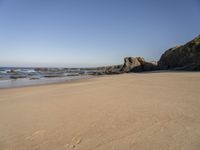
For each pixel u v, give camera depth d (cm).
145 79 1717
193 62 3969
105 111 589
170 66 4981
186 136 371
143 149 327
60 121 512
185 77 1725
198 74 2095
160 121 467
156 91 952
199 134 377
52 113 600
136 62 5644
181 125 432
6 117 579
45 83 2031
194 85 1127
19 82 2269
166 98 750
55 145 363
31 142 383
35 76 3738
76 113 584
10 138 410
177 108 583
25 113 618
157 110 570
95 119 512
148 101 707
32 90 1295
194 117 486
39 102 803
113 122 479
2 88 1520
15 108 703
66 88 1323
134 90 1026
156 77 1891
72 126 466
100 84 1484
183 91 909
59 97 914
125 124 458
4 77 3312
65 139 389
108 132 414
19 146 367
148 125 443
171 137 369
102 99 795
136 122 468
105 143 359
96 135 401
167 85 1177
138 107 618
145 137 376
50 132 433
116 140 370
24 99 912
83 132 422
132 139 370
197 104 626
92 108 638
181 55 4584
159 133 392
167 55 5166
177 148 324
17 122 523
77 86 1428
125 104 672
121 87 1197
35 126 481
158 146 335
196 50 4209
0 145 375
